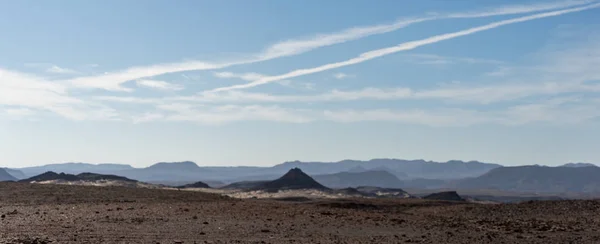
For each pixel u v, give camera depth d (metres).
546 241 28.73
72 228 27.72
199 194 54.84
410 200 78.88
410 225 34.88
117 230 27.52
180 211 37.41
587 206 50.59
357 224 33.94
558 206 51.72
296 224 32.53
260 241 25.41
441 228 34.03
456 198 153.62
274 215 36.62
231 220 33.22
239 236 26.89
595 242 28.58
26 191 48.53
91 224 29.58
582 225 37.78
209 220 32.88
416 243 26.62
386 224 34.72
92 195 48.44
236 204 44.81
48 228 27.47
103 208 39.00
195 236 26.42
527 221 41.25
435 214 52.16
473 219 43.09
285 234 28.20
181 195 52.56
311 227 31.53
